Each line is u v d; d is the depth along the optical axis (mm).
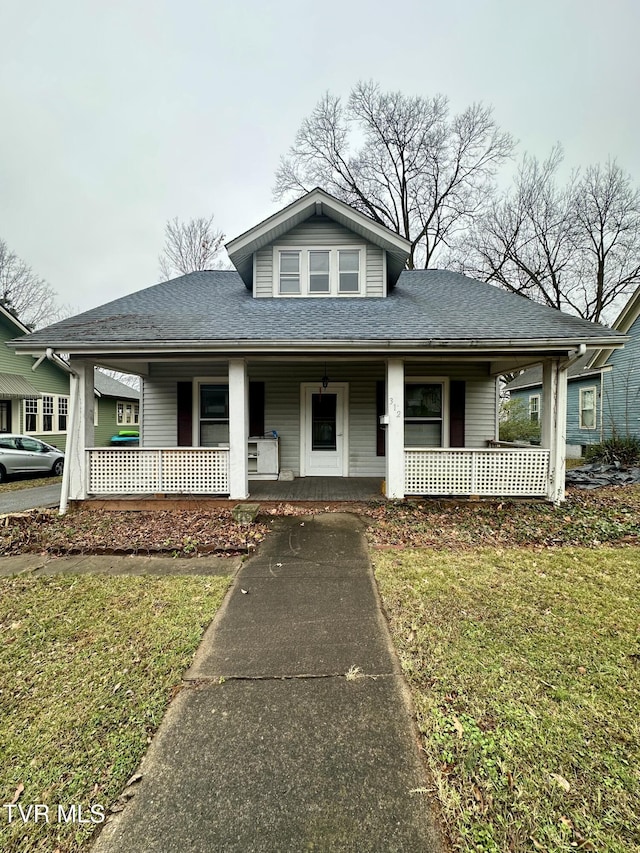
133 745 2004
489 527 5656
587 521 5887
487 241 20391
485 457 6820
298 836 1562
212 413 9195
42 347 6203
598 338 6020
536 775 1797
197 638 2990
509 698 2299
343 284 8539
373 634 3018
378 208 19875
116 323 6891
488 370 8953
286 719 2170
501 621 3168
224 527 5727
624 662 2625
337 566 4367
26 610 3422
